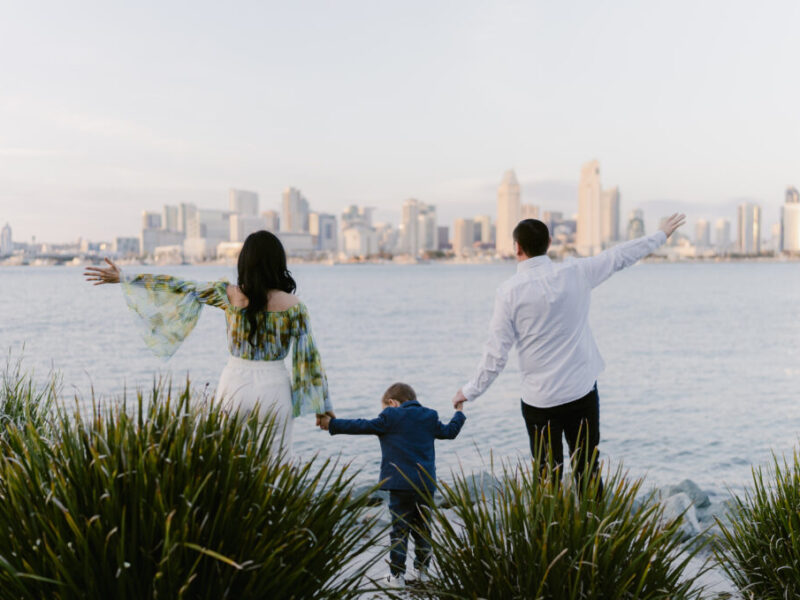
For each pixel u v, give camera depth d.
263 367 3.15
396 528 3.27
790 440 10.33
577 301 3.38
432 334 32.38
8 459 2.13
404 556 3.18
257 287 3.10
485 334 32.22
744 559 2.96
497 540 2.28
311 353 3.23
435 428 3.46
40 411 4.43
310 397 3.23
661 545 2.36
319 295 73.69
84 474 2.00
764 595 2.81
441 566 2.38
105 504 1.88
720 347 26.16
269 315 3.13
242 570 1.93
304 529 2.04
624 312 47.34
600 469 2.59
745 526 3.12
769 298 65.12
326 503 2.25
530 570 2.12
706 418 12.35
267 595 1.97
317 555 2.16
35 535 1.87
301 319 3.19
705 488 7.55
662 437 10.64
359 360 22.66
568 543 2.17
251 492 2.09
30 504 1.93
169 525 1.75
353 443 9.47
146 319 3.20
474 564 2.27
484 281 122.00
